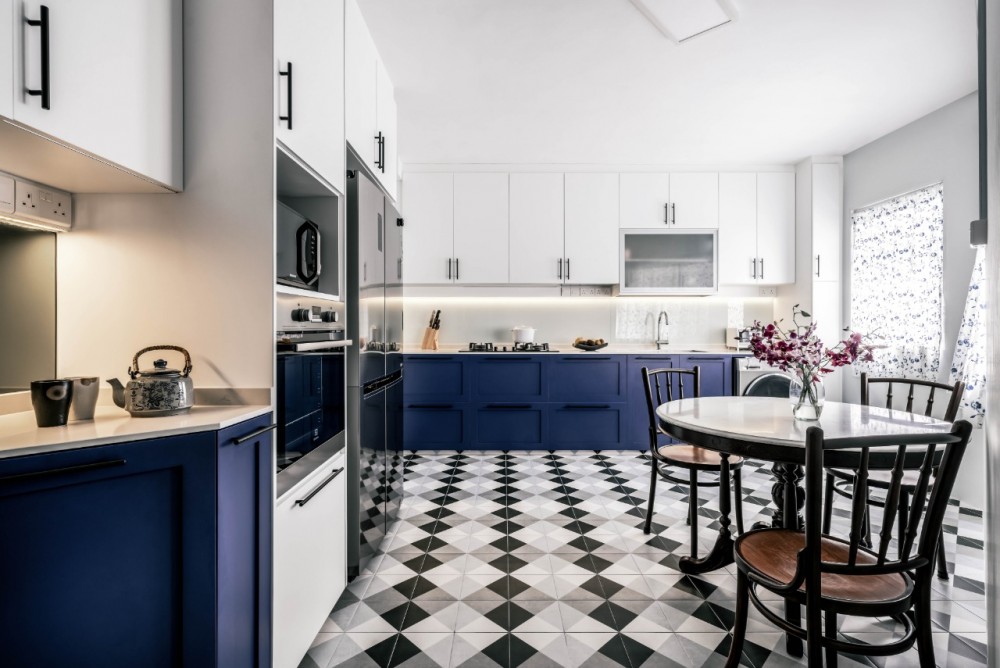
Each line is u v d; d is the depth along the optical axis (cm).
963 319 297
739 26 237
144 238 144
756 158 423
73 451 101
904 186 354
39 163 116
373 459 225
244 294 142
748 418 196
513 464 387
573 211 439
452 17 229
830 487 220
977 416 285
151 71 128
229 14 141
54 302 143
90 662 105
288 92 148
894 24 235
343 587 194
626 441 422
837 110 329
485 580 210
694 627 177
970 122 304
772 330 197
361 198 207
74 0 104
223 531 118
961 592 197
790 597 127
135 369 134
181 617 114
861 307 395
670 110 331
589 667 156
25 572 99
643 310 477
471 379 421
